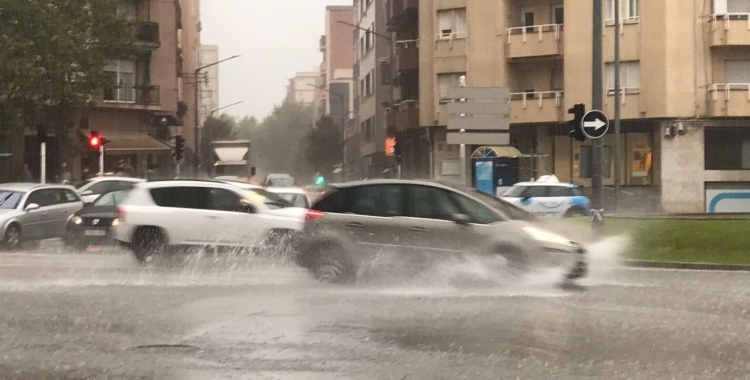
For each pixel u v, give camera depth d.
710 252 19.36
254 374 8.00
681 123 39.06
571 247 13.73
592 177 20.36
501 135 22.31
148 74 49.62
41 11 32.38
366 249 14.13
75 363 8.51
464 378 7.85
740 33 38.66
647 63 39.38
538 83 43.41
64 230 23.88
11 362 8.56
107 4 35.47
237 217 17.27
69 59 33.31
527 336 9.86
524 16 43.78
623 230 22.17
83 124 46.06
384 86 66.62
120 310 11.67
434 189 14.14
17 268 17.17
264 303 12.29
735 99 38.66
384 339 9.66
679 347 9.27
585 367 8.30
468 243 13.77
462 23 45.00
